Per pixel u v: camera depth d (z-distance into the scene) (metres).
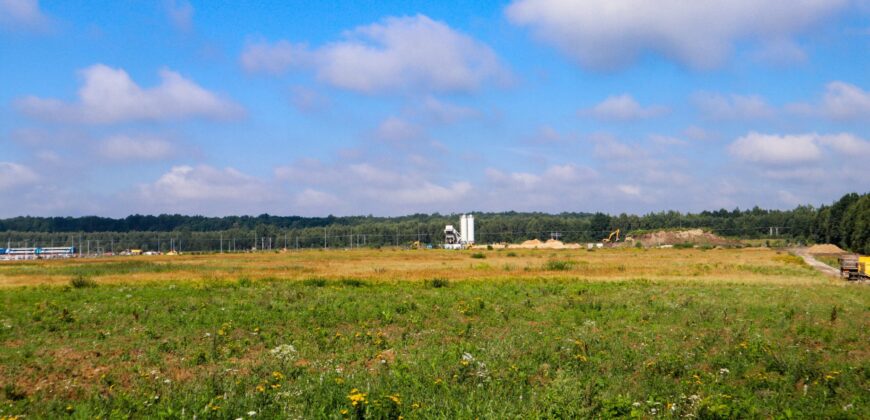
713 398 14.10
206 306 30.70
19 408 14.09
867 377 16.58
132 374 17.45
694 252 134.62
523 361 18.45
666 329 24.55
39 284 47.06
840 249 142.12
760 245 196.38
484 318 28.00
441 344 21.98
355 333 23.64
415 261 90.81
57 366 18.39
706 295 37.12
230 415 13.26
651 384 16.05
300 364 18.64
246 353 20.80
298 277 53.41
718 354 19.33
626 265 73.81
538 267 68.44
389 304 31.53
